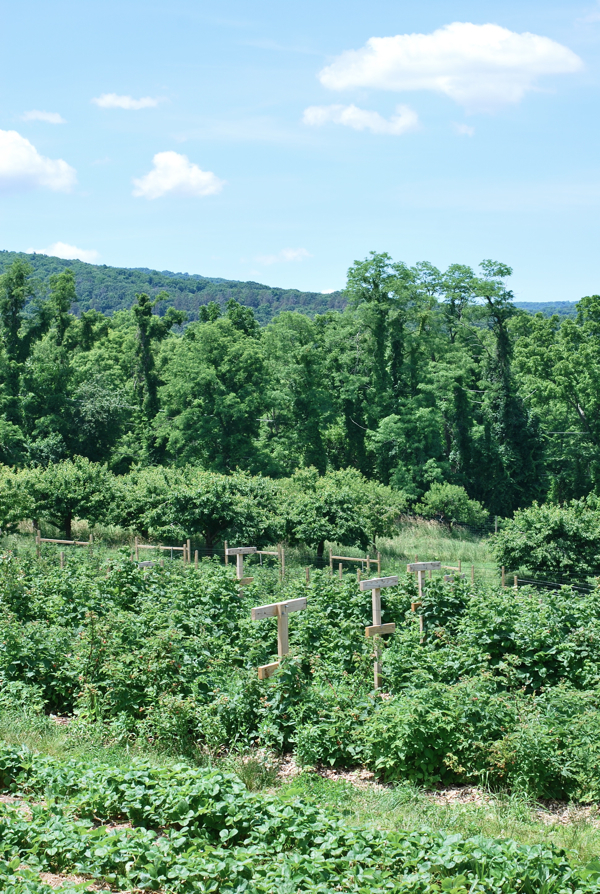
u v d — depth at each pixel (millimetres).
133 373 71250
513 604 12477
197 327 56781
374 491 34000
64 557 19953
